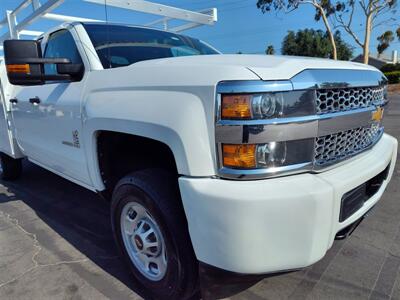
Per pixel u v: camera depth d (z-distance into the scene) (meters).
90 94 2.17
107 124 1.95
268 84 1.38
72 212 3.43
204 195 1.41
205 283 1.61
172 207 1.69
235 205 1.35
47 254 2.57
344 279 2.12
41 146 3.11
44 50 3.01
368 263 2.29
